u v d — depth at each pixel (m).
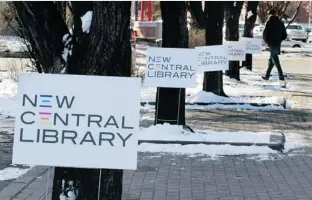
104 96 4.19
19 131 4.20
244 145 9.41
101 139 4.19
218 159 8.72
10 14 15.07
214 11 14.77
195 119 12.78
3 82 17.22
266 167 8.22
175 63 10.08
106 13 4.44
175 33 10.21
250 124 12.17
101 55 4.48
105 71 4.50
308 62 33.44
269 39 19.25
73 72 4.54
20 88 4.20
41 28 4.67
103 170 4.55
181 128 10.07
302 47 49.59
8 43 20.92
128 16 4.57
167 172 7.88
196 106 14.72
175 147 9.34
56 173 4.56
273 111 14.21
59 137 4.20
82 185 4.52
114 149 4.19
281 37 19.27
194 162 8.51
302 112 14.03
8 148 9.41
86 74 4.50
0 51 20.62
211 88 15.54
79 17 4.54
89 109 4.19
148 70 10.09
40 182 7.34
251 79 21.73
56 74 4.21
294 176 7.70
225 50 12.95
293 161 8.61
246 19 23.94
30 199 6.57
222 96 15.55
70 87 4.20
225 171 7.97
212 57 12.94
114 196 4.63
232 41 19.42
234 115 13.46
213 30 14.82
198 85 19.11
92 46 4.48
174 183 7.31
